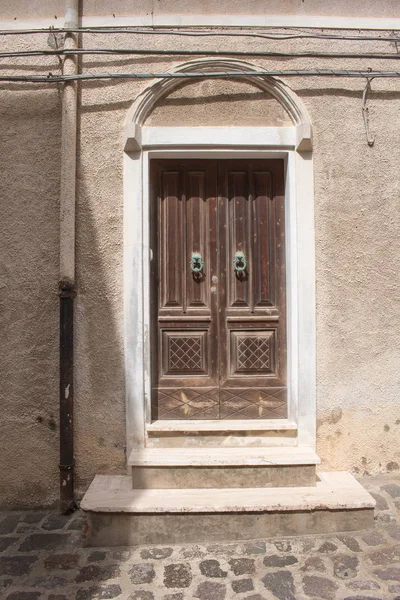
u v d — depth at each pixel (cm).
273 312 371
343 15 370
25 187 356
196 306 371
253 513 300
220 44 363
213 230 372
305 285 353
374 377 361
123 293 351
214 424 355
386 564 273
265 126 359
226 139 354
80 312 351
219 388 368
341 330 359
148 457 328
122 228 354
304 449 345
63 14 364
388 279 363
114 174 355
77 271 352
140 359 349
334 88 361
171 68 357
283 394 369
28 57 360
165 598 249
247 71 358
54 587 258
